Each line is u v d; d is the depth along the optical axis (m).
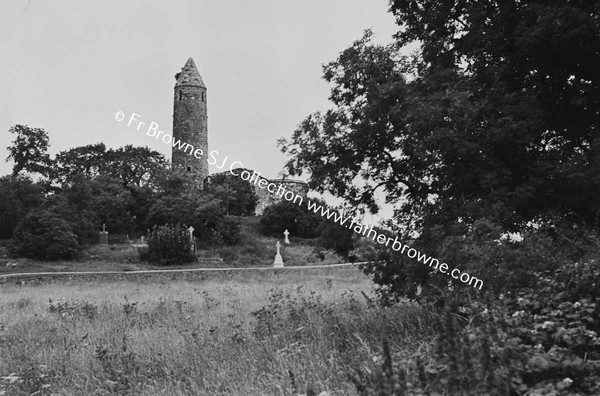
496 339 4.80
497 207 9.24
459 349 4.43
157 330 11.48
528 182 9.97
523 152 10.19
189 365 8.53
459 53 11.84
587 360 5.14
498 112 10.20
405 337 8.24
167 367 8.64
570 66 10.79
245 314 13.30
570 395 4.41
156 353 9.35
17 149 80.50
